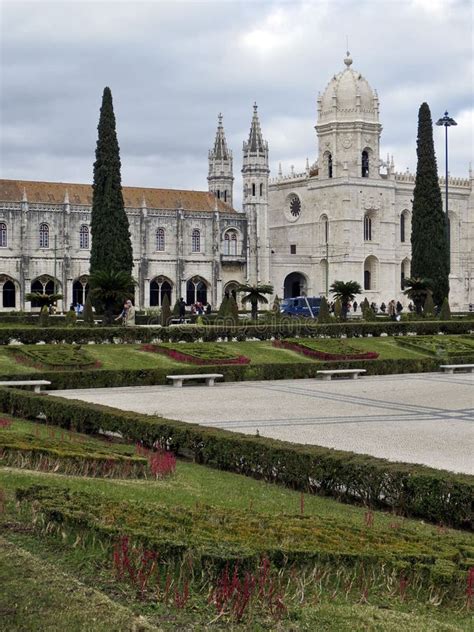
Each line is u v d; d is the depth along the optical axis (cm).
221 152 17188
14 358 6056
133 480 2648
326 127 16350
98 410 3591
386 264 16600
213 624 1450
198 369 5853
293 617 1502
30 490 2038
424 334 8562
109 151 10156
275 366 6181
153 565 1598
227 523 1894
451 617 1588
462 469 3005
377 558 1712
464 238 17688
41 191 14038
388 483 2528
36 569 1619
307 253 16862
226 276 15300
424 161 11075
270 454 2864
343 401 4919
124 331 7044
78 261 13912
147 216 14462
